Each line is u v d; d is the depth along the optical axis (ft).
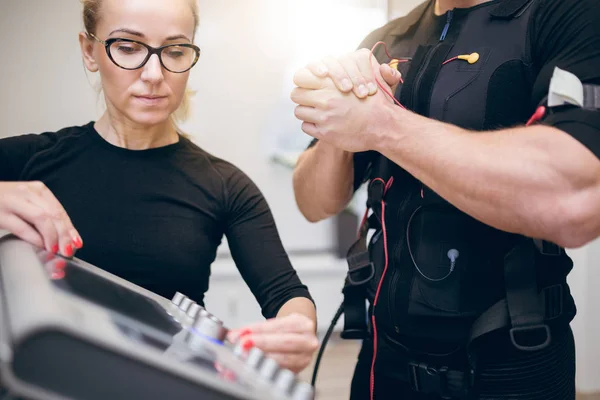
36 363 1.23
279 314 3.62
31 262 2.03
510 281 3.02
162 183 3.81
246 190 4.05
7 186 2.71
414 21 3.80
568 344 3.35
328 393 10.93
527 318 2.94
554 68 2.81
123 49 3.39
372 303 3.61
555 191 2.52
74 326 1.26
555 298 3.12
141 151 3.81
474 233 3.18
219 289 13.41
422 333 3.30
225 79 13.71
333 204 4.08
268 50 13.80
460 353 3.23
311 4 13.70
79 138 3.83
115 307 1.84
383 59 3.84
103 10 3.42
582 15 2.84
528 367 3.14
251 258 3.90
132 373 1.30
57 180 3.73
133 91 3.43
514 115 3.13
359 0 13.66
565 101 2.67
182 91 3.61
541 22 3.04
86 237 3.66
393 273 3.44
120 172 3.77
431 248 3.28
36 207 2.59
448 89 3.28
